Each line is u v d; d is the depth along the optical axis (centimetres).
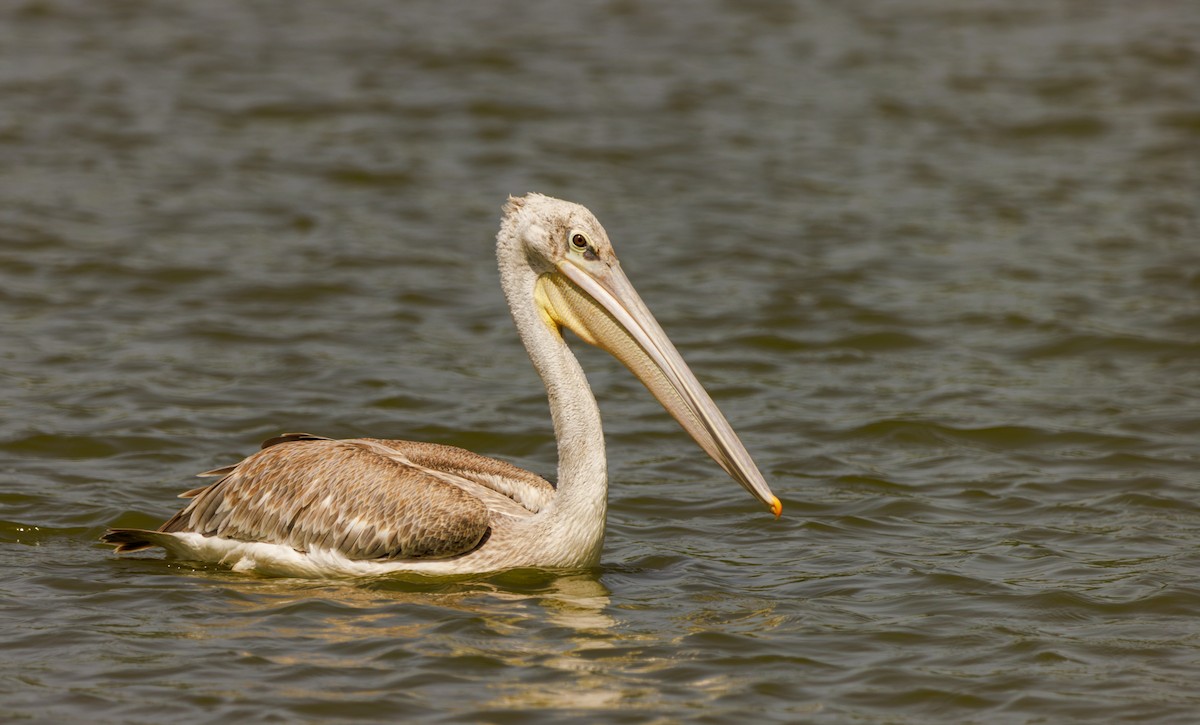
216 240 2177
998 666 939
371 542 1086
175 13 3725
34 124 2739
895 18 3816
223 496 1134
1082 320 1894
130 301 1909
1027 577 1116
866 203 2475
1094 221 2367
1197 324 1875
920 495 1340
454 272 2098
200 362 1698
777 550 1193
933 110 3038
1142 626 1012
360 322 1880
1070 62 3356
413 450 1167
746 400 1639
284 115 2897
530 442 1489
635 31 3662
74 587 1065
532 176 2578
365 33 3569
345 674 902
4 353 1698
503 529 1099
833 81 3247
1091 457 1445
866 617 1027
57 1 3750
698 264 2161
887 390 1670
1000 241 2272
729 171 2639
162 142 2683
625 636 977
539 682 897
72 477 1335
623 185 2558
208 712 850
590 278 1101
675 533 1241
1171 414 1565
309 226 2277
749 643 970
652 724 841
